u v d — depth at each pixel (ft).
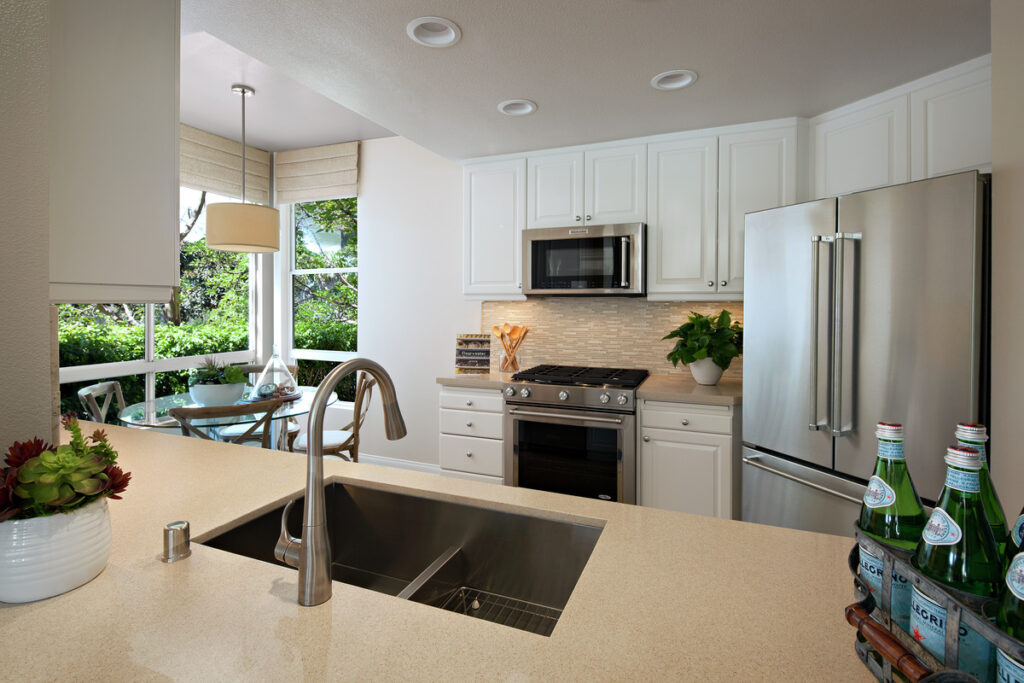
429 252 13.75
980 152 6.97
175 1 4.32
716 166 9.77
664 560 3.40
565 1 5.95
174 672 2.30
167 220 4.27
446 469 11.15
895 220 6.32
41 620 2.68
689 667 2.35
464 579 4.40
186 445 6.09
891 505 2.42
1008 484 5.07
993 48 5.13
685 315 11.21
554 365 12.22
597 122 9.57
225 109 12.05
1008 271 5.05
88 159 3.72
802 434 7.51
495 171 11.51
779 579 3.15
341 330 15.20
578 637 2.58
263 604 2.85
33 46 3.24
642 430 9.49
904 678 1.97
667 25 6.43
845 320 6.87
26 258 3.26
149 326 13.07
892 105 8.00
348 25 6.45
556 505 4.26
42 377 3.36
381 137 14.06
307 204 15.49
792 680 2.27
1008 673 1.66
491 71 7.65
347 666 2.34
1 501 2.77
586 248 10.56
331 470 5.24
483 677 2.28
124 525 3.81
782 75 7.68
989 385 5.66
